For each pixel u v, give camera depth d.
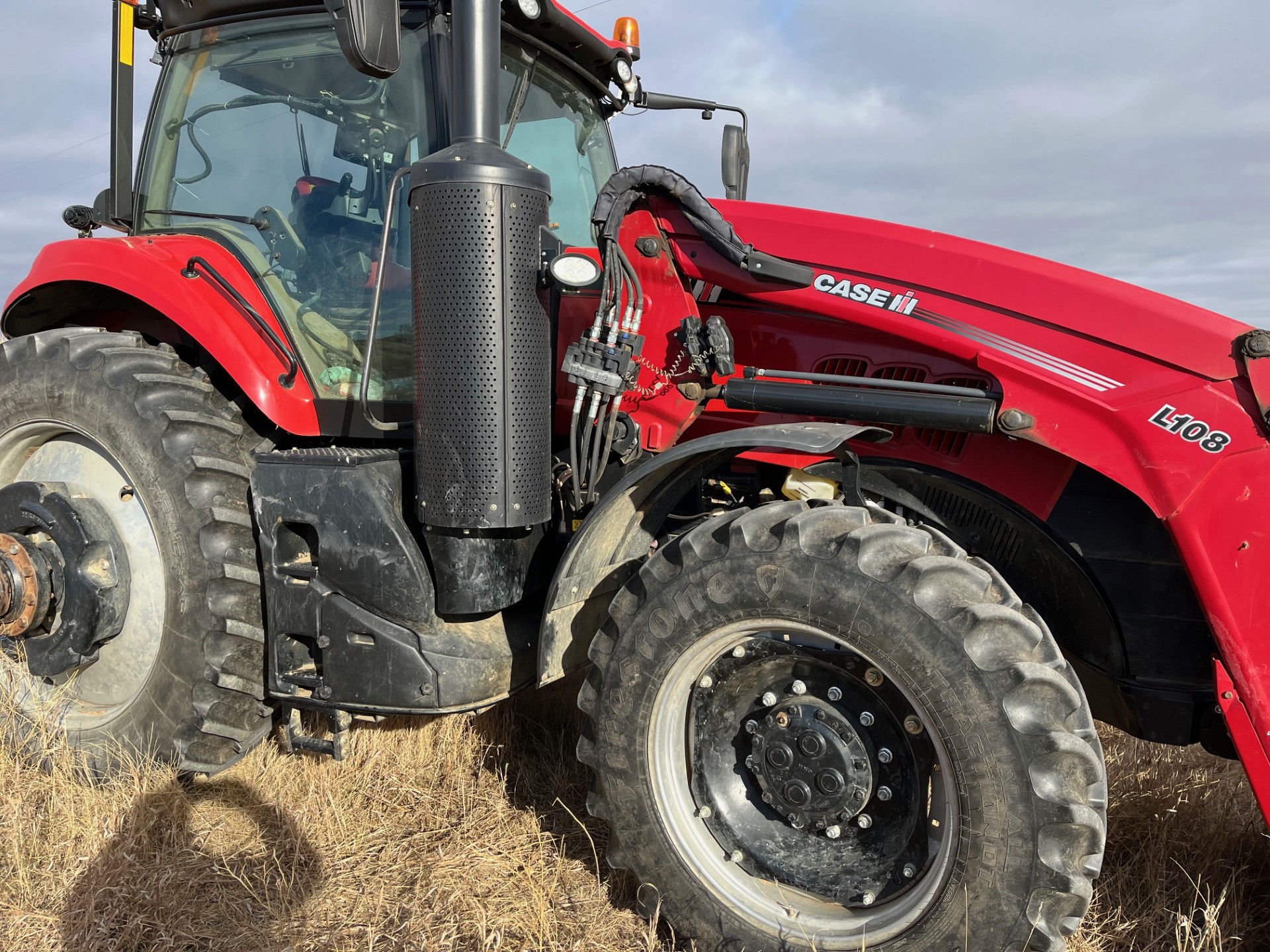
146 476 2.67
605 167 3.52
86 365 2.82
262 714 2.68
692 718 2.22
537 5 2.79
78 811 2.53
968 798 1.86
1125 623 2.20
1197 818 2.52
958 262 2.32
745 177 3.67
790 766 2.11
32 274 3.23
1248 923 2.17
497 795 2.76
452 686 2.35
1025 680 1.82
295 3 2.82
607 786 2.21
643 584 2.18
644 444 2.55
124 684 2.87
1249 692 1.93
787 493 2.38
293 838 2.50
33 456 3.11
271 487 2.51
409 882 2.34
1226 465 1.96
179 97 3.10
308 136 2.83
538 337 2.26
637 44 3.33
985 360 2.18
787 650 2.10
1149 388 2.03
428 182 2.17
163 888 2.27
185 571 2.62
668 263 2.50
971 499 2.31
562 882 2.37
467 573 2.33
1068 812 1.78
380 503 2.38
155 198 3.17
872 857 2.07
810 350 2.52
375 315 2.45
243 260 2.87
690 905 2.12
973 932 1.86
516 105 2.98
